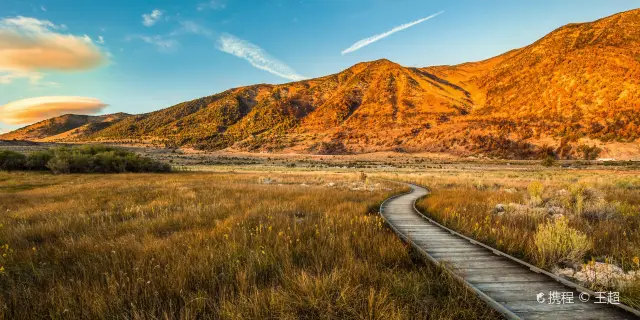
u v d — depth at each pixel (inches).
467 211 440.1
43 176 1365.7
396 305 155.7
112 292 163.9
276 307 151.1
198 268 196.9
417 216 442.0
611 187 762.8
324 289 162.4
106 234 311.1
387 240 278.4
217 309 149.2
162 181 1115.3
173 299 164.1
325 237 276.7
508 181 1089.4
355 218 358.6
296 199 573.0
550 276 198.1
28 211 470.6
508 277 199.8
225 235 276.7
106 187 864.9
